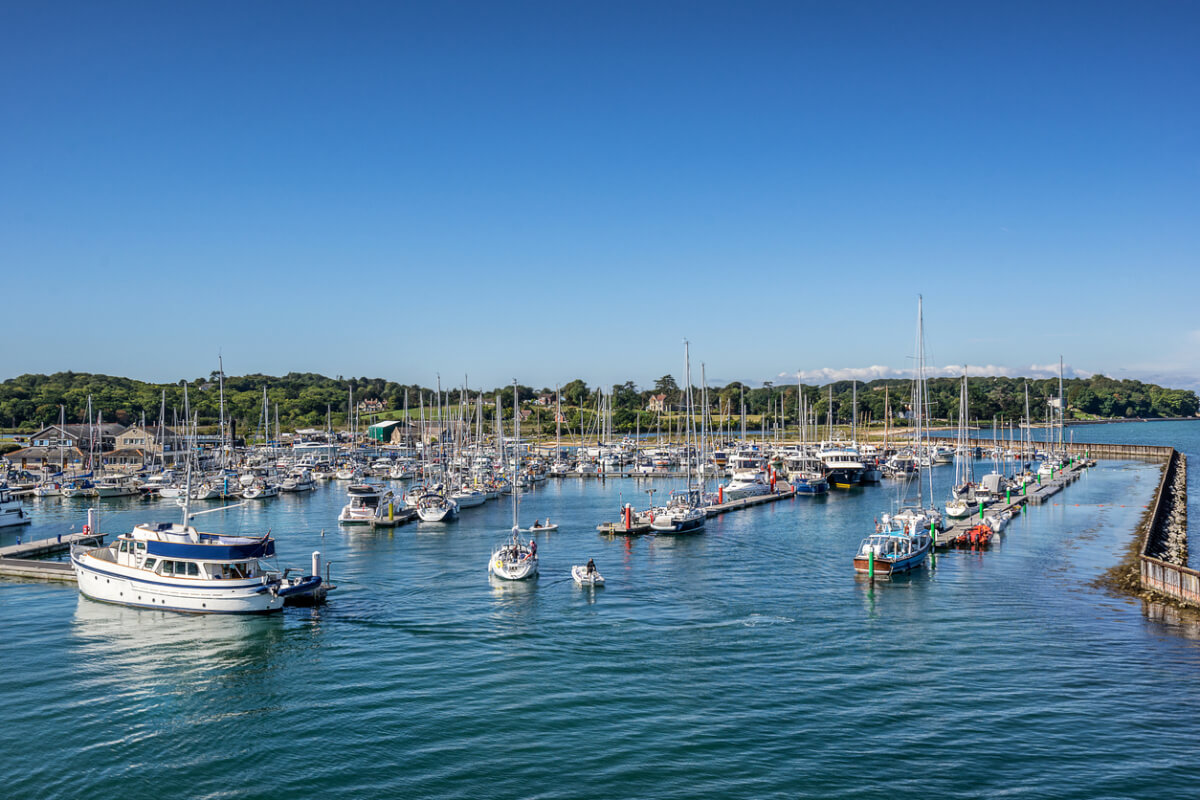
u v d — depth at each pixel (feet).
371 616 219.20
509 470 598.34
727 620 213.46
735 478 531.09
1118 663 177.68
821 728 145.07
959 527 355.56
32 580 262.88
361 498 426.51
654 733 143.74
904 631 202.69
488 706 156.56
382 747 139.95
